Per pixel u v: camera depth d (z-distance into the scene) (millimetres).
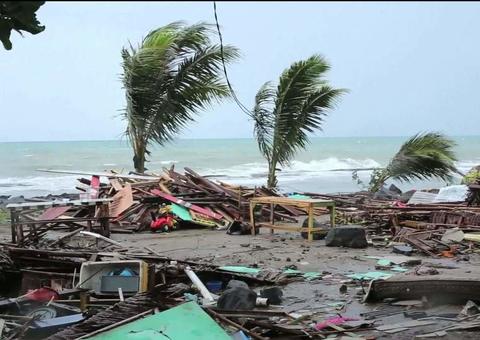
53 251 7641
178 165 37844
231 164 38531
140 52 15562
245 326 5098
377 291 6316
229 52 16422
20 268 7551
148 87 16016
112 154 41250
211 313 4984
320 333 5094
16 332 4887
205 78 16562
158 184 14711
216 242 10828
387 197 17812
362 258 9039
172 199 13695
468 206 13352
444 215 12133
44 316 5398
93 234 9844
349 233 10164
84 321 4820
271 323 5160
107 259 7312
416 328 5328
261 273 7723
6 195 21109
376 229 12336
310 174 33156
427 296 6129
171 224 12805
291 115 17812
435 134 19234
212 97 16906
